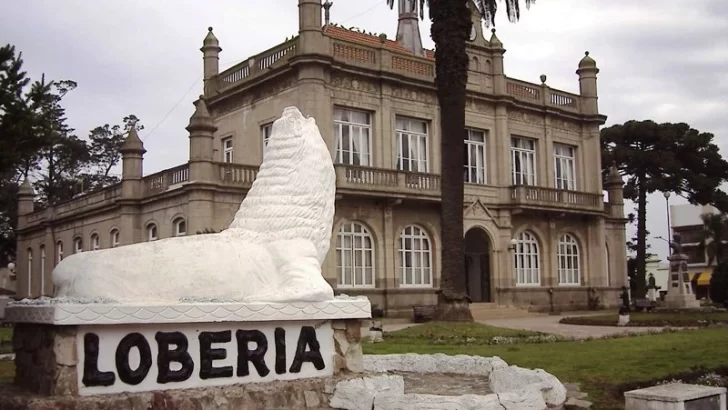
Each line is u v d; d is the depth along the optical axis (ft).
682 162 168.14
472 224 107.45
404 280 100.83
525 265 117.60
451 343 55.52
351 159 96.99
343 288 93.50
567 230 124.16
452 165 69.77
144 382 19.81
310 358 22.67
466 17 70.79
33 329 20.48
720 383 32.50
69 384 18.80
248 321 21.39
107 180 203.10
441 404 20.12
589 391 29.19
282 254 23.48
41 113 35.65
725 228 189.57
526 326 82.84
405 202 100.27
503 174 113.91
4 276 170.09
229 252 22.58
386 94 99.96
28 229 135.74
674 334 61.46
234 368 21.26
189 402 19.80
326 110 92.48
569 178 128.57
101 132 206.08
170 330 20.35
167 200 90.63
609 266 135.64
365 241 97.45
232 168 87.15
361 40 111.34
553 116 123.85
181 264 21.59
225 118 106.63
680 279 141.79
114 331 19.57
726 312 114.83
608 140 171.63
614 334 63.98
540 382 24.08
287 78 94.43
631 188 166.50
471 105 111.75
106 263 20.90
